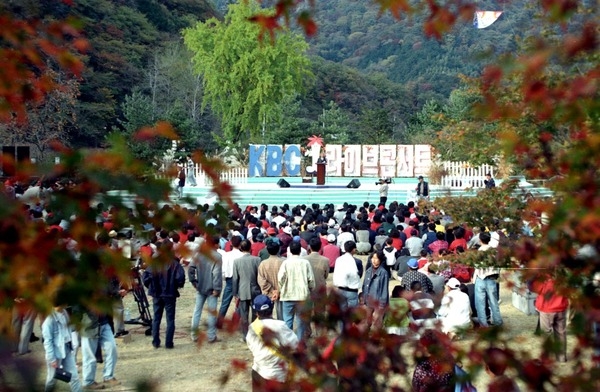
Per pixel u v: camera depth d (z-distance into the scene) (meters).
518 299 15.18
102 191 2.77
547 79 3.89
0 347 2.47
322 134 54.88
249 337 6.80
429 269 11.32
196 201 3.04
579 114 3.18
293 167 41.47
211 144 57.16
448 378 4.03
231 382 10.17
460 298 10.83
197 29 51.03
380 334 3.56
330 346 3.64
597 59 3.65
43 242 2.67
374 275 11.53
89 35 54.50
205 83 55.09
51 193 2.74
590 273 3.63
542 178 4.51
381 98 82.81
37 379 2.47
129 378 10.58
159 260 3.17
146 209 2.92
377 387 3.46
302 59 51.00
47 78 3.30
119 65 55.91
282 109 53.66
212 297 12.58
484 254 8.07
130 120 47.22
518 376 3.20
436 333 3.60
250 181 40.25
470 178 31.19
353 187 36.88
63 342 8.48
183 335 13.26
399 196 35.25
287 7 3.32
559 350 3.23
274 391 3.46
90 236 2.79
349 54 118.19
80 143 50.31
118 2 65.25
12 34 3.03
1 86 3.01
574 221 3.19
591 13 3.19
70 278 2.76
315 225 18.86
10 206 2.56
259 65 49.16
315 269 11.85
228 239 15.77
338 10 129.38
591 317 3.23
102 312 2.84
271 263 11.84
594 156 3.31
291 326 11.41
